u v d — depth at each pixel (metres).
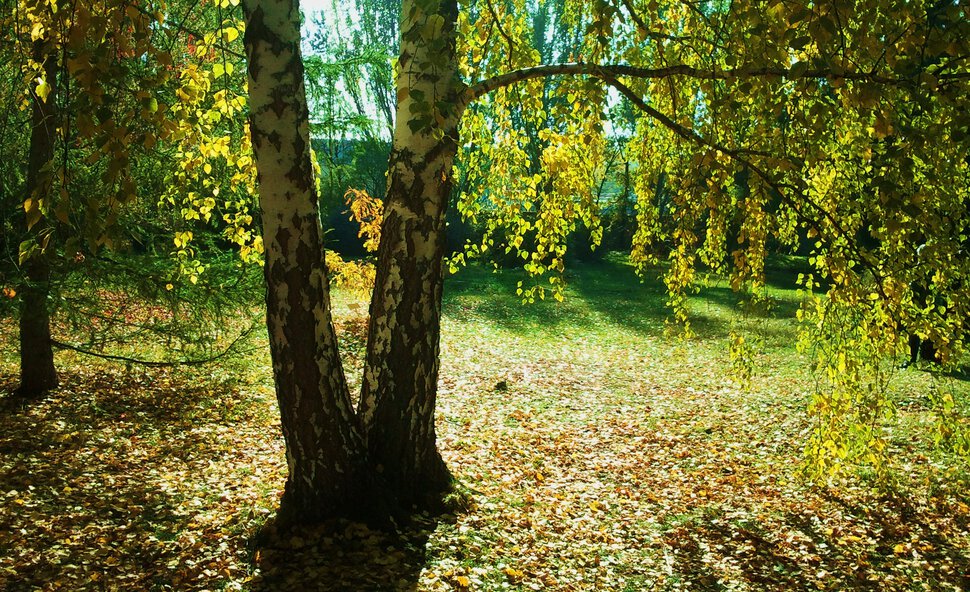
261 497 5.32
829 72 3.50
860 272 7.35
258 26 3.86
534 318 17.25
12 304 6.29
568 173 5.50
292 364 4.36
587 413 9.58
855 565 5.11
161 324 7.29
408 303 4.88
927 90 3.29
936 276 4.61
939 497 6.44
